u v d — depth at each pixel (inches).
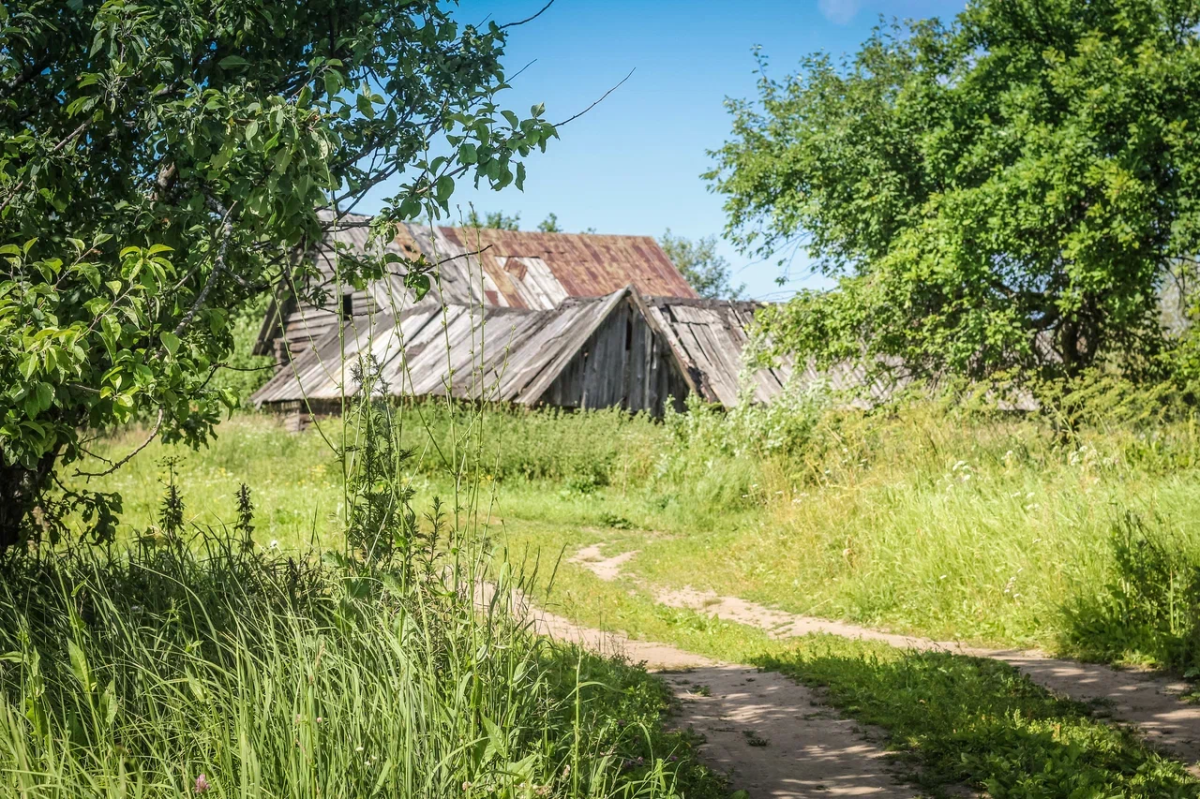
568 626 419.8
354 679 154.9
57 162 201.5
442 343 1116.5
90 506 262.5
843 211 1050.1
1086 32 886.4
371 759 147.4
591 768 170.6
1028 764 225.5
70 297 198.5
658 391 1058.7
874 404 820.6
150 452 804.6
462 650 179.6
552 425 898.1
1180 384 674.2
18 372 173.0
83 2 209.6
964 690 290.2
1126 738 246.1
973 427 609.9
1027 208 784.3
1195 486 433.1
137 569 245.6
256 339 1385.3
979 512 465.7
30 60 223.3
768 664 357.7
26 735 147.7
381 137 217.8
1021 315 852.6
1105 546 394.0
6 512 246.4
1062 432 565.0
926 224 848.9
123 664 178.9
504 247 1504.7
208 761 140.4
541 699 190.4
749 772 225.9
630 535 675.4
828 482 614.5
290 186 187.2
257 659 175.9
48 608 214.8
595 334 1019.3
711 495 754.2
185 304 207.9
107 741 148.5
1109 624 362.6
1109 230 738.8
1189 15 848.9
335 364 1167.6
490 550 204.5
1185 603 354.9
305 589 239.5
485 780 148.6
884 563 478.0
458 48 221.5
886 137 1015.6
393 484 200.7
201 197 205.9
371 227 213.2
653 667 360.8
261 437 903.7
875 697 291.6
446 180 202.5
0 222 202.2
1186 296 821.2
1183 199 749.3
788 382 826.8
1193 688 300.8
